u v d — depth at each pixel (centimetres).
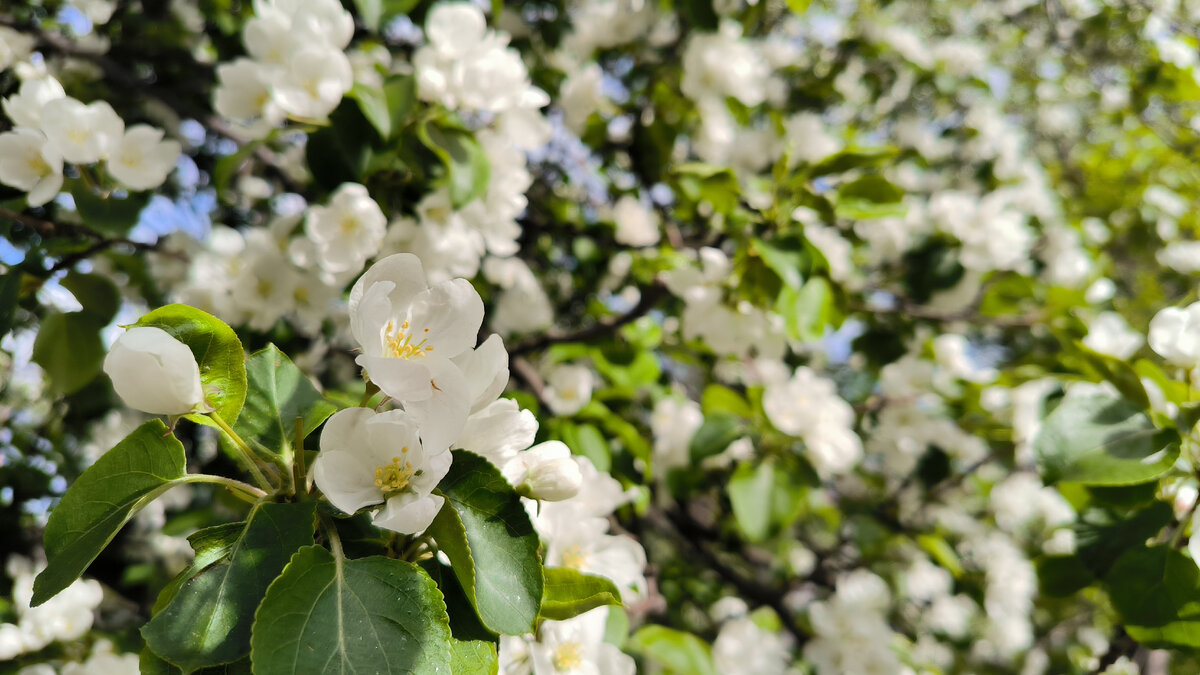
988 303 70
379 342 21
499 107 41
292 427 25
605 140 68
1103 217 107
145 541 73
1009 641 84
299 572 19
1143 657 54
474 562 22
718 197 51
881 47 88
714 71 62
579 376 56
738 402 59
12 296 38
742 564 90
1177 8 101
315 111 37
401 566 20
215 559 20
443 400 21
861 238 68
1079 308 70
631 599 32
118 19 63
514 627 21
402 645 19
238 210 71
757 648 59
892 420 70
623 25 69
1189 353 34
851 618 60
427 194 43
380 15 42
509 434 24
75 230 41
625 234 65
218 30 66
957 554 82
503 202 45
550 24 70
